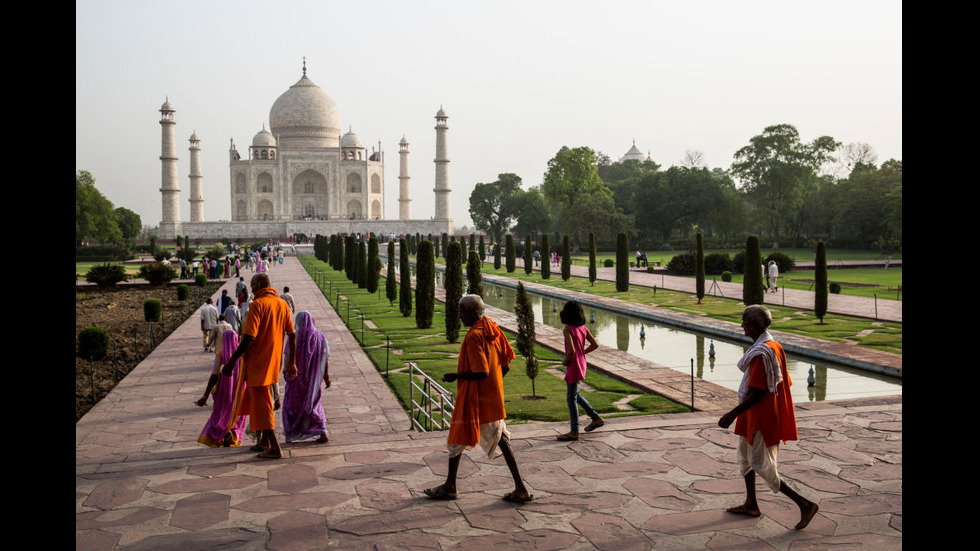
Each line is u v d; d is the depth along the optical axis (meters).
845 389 16.48
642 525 6.55
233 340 10.15
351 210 125.19
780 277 47.56
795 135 84.44
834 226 87.31
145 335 25.27
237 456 8.75
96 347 19.95
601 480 7.78
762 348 6.36
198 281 45.38
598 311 32.59
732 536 6.30
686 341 23.88
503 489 7.55
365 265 43.41
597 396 14.59
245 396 8.69
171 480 7.86
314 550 6.07
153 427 13.11
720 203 90.94
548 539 6.27
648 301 34.47
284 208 118.31
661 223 93.44
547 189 90.25
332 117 125.69
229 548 6.11
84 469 8.26
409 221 116.62
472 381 7.11
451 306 22.55
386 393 15.59
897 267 56.12
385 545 6.16
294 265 70.62
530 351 14.36
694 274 52.03
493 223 124.12
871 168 94.94
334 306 33.94
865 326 24.95
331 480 7.84
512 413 13.05
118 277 45.31
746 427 6.54
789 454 8.58
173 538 6.31
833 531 6.38
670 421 10.20
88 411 14.40
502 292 43.78
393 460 8.56
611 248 93.50
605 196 84.94
